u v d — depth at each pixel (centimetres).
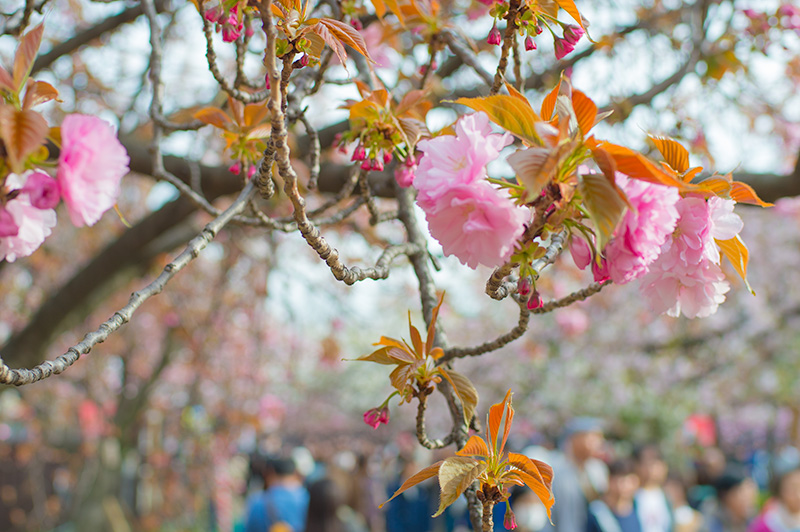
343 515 507
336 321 641
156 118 193
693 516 621
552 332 973
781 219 907
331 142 325
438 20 207
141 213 669
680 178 120
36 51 96
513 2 137
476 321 1139
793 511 477
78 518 758
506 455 120
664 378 1005
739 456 1655
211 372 713
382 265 146
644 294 122
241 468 934
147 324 809
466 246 103
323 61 175
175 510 863
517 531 473
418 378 139
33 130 85
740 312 914
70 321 434
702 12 356
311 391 1897
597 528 492
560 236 126
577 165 99
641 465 554
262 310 612
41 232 102
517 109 100
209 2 158
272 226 186
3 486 836
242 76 173
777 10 324
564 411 1083
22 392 737
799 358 971
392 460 1383
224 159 364
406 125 155
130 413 737
